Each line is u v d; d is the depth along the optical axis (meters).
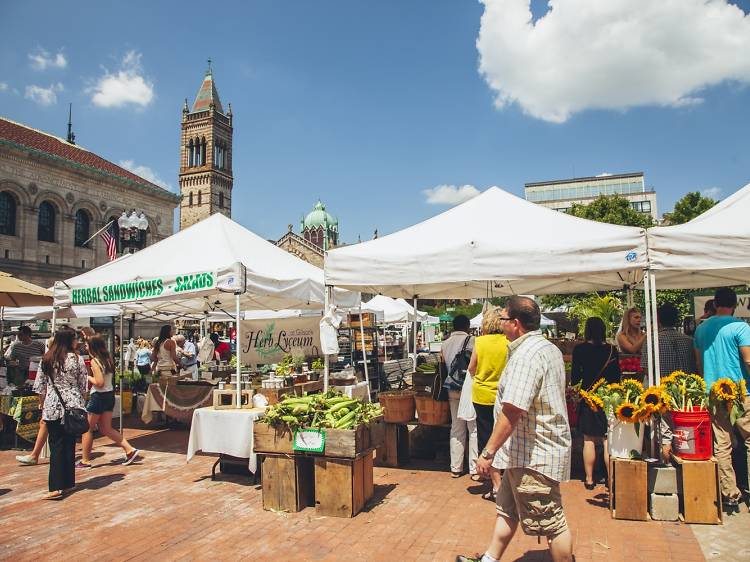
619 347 7.86
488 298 11.85
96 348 7.80
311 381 9.72
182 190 70.62
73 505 6.04
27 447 9.17
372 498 6.02
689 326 10.20
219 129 71.81
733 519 5.10
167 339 11.76
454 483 6.57
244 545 4.82
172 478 7.09
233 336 19.05
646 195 92.62
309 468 5.96
